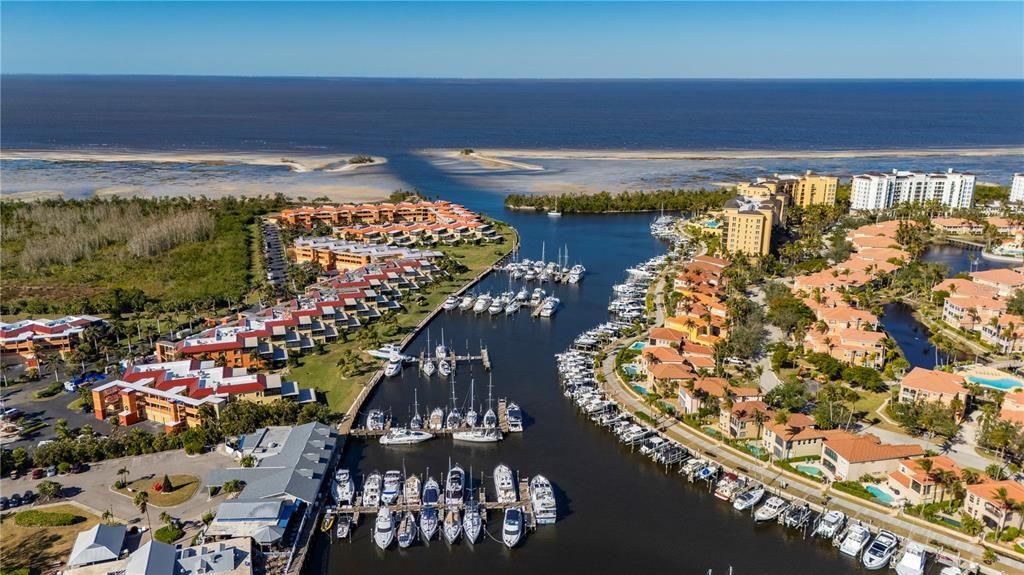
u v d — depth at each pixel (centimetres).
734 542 13900
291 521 14012
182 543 13025
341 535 13850
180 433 17188
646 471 16338
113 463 15825
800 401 17500
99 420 18038
